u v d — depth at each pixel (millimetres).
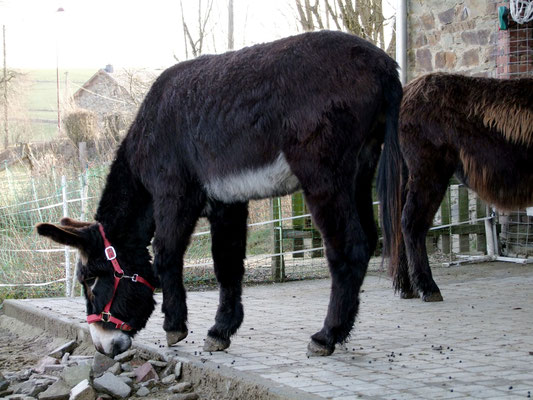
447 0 9133
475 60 8852
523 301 5859
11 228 9055
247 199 4184
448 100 6105
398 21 9719
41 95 56812
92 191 9211
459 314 5340
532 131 5883
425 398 3012
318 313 5656
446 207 8930
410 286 6234
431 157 6074
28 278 8266
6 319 6598
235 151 4023
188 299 6652
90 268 4332
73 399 3654
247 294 6926
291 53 3906
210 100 4098
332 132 3744
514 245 8734
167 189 4293
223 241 4406
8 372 4691
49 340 5559
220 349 4254
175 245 4320
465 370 3543
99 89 28484
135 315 4398
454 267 8344
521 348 4062
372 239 4125
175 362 4125
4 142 35406
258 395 3326
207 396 3697
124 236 4422
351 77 3791
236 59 4137
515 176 6027
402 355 3943
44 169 12258
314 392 3156
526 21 7875
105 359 4266
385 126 3945
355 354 3996
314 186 3777
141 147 4395
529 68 8320
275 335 4727
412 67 9719
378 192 4484
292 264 8844
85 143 15234
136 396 3838
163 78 4457
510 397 2998
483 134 6027
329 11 14523
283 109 3844
